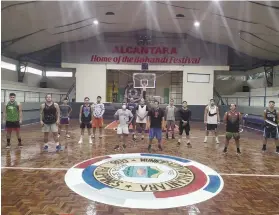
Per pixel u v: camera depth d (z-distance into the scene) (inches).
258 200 142.9
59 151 257.9
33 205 130.6
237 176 185.8
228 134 266.7
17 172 185.0
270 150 288.5
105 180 168.6
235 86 776.9
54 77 765.9
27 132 394.0
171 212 125.6
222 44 681.0
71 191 149.6
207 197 144.3
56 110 258.8
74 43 689.0
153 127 267.4
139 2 459.5
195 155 251.9
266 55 597.6
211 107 327.3
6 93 453.7
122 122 275.6
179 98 773.9
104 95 692.1
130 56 692.1
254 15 395.9
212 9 431.8
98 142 316.2
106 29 655.8
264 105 552.1
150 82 697.6
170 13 518.0
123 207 129.9
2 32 455.5
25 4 372.5
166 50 690.2
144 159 227.5
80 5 438.6
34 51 636.1
